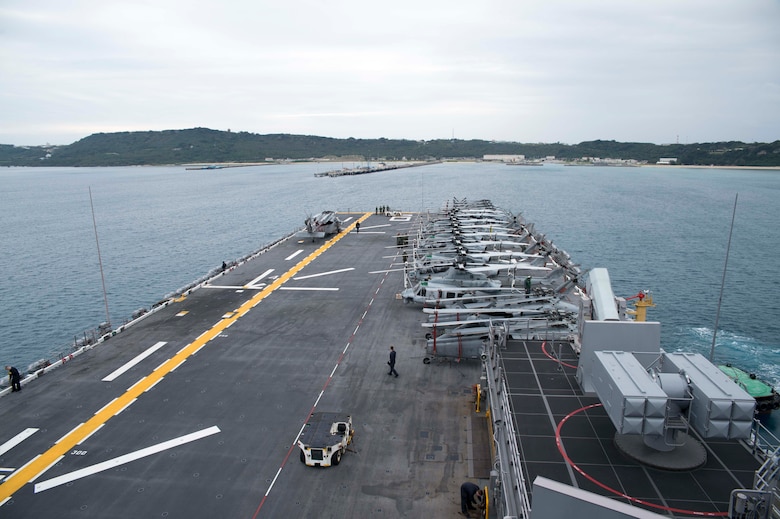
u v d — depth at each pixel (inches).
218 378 1393.9
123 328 1754.4
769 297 2856.8
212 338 1668.3
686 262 3676.2
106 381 1381.6
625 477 673.6
